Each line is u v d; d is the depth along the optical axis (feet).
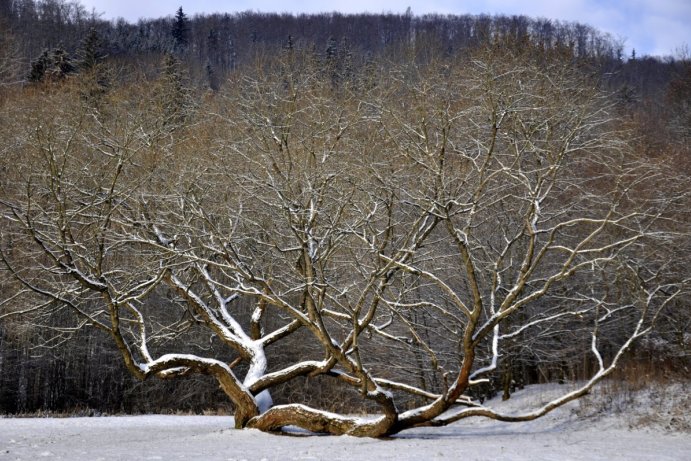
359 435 50.44
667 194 68.13
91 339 110.63
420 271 47.67
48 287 75.61
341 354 49.96
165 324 104.73
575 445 45.16
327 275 62.85
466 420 71.46
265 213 56.95
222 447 43.01
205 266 66.03
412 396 89.10
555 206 73.92
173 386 117.60
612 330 78.23
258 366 59.06
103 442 49.42
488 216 70.95
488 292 76.54
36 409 111.86
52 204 60.23
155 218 58.85
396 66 64.75
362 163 53.78
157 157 59.52
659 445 45.68
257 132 57.00
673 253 66.44
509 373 79.36
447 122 50.06
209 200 61.31
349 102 58.13
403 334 83.05
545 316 77.51
